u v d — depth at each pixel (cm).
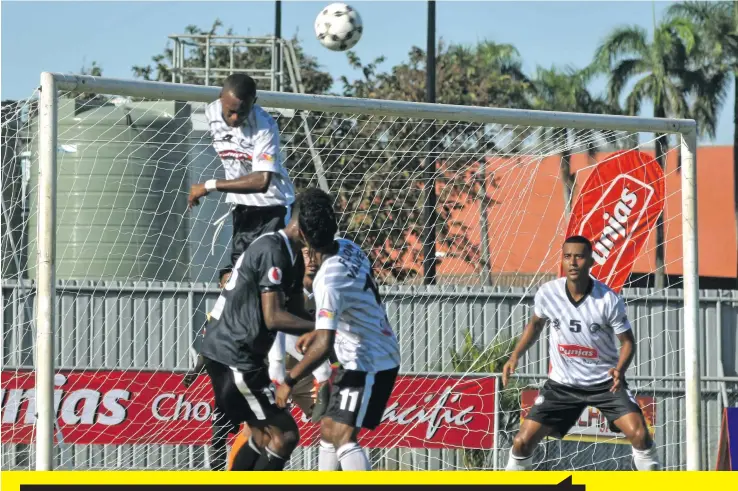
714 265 16175
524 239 4384
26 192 3528
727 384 4356
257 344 2083
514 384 4059
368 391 2222
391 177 4266
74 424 3475
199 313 4131
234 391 2094
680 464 4097
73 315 4012
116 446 3728
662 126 3056
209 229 4197
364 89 9562
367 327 2211
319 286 2117
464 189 3788
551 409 2767
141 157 3941
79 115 3956
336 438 2219
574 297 2720
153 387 3522
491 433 3638
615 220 3372
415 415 3600
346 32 3756
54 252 2455
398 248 4119
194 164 4000
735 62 14688
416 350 4141
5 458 3384
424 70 9525
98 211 3956
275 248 2064
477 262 3903
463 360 3981
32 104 3002
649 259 4316
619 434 3794
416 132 4291
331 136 3697
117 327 4062
